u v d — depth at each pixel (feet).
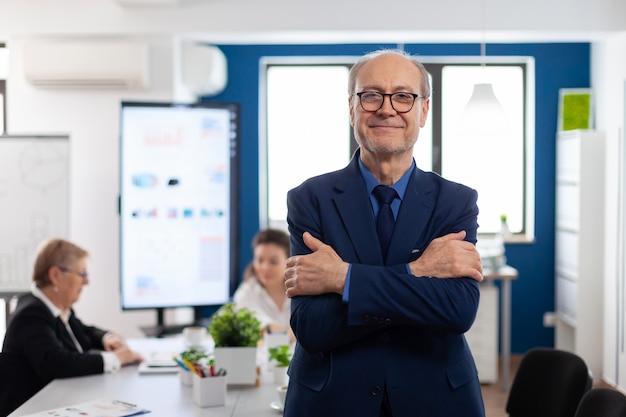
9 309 17.58
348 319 6.02
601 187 19.85
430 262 6.25
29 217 17.49
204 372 9.24
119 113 17.88
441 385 6.22
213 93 21.65
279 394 9.10
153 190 17.53
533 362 9.24
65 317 11.82
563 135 21.52
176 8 17.84
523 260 22.62
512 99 22.80
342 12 17.76
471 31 17.78
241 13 17.85
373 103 6.29
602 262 19.90
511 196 22.93
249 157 22.33
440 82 22.62
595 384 19.56
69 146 17.51
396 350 6.22
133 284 17.61
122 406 9.02
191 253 17.72
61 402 9.41
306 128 22.80
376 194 6.54
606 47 19.69
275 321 14.32
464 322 6.13
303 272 6.24
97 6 17.89
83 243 18.61
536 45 22.18
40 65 17.95
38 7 17.88
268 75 22.72
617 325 18.65
